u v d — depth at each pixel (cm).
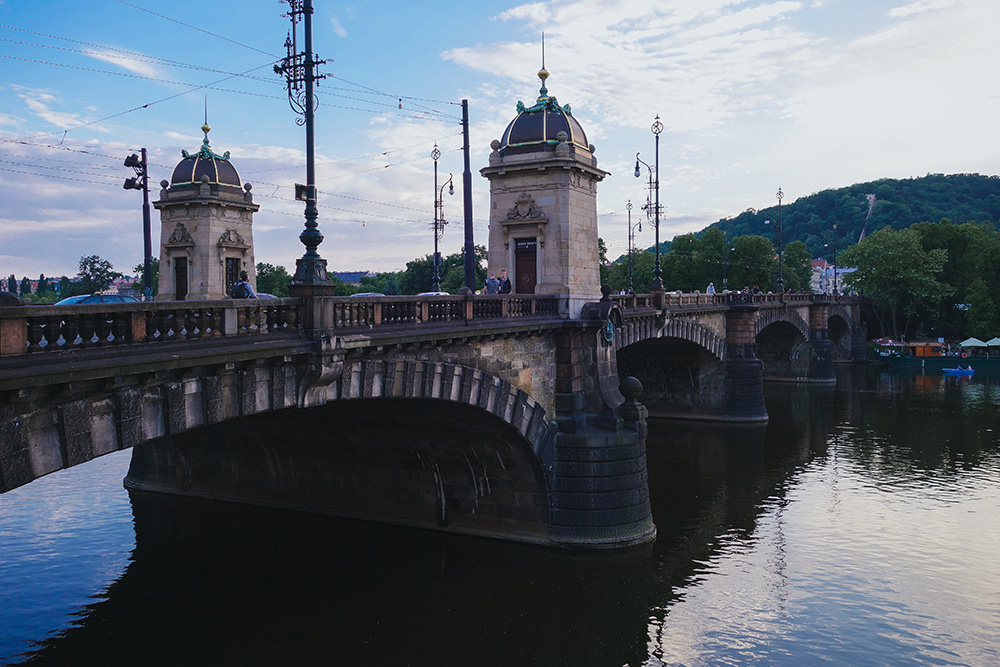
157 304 1636
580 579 3148
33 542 3556
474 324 2934
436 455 3647
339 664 2502
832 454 5475
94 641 2597
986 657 2520
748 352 6831
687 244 13600
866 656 2530
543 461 3472
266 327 1975
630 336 4716
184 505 4203
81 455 1510
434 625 2767
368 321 2359
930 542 3606
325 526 3822
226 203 4222
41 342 1416
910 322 13575
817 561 3366
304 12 2064
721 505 4219
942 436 6066
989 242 13212
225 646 2591
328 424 3497
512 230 3875
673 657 2530
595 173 3944
